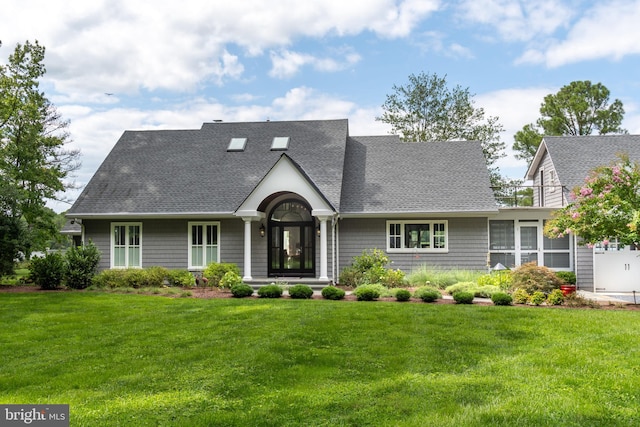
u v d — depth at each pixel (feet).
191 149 75.82
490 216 66.59
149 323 36.35
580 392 20.45
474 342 29.48
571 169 68.90
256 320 36.78
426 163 72.69
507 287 51.55
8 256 62.85
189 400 20.03
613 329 32.40
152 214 65.26
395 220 65.67
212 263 63.41
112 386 22.02
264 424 17.67
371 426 17.38
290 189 61.87
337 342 29.63
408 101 121.60
